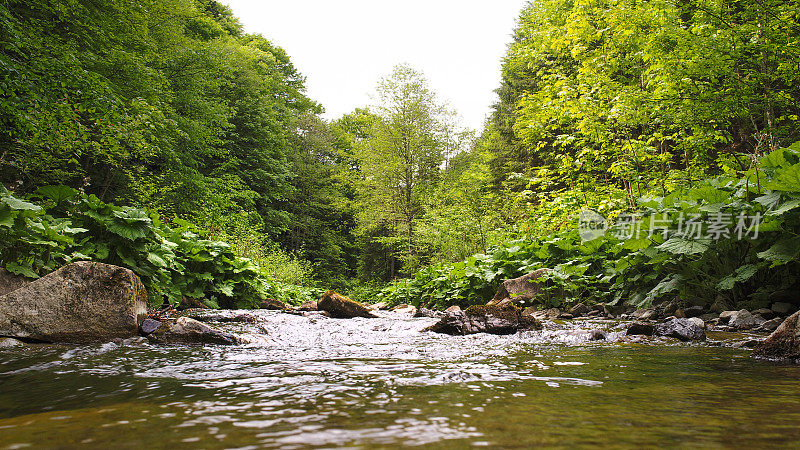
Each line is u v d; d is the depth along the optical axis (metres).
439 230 17.14
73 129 8.30
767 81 7.71
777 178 4.10
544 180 11.16
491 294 8.91
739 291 5.02
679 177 8.42
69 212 5.44
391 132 25.50
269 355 2.72
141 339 3.41
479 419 1.20
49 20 10.80
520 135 15.57
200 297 8.12
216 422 1.19
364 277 31.20
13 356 2.65
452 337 3.82
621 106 8.71
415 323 5.48
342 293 30.67
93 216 5.38
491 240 13.51
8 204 3.74
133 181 13.86
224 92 26.59
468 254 14.12
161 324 3.53
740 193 4.91
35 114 7.51
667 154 9.03
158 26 15.72
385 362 2.42
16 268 3.78
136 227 5.59
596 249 7.25
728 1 7.53
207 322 5.24
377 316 7.27
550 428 1.10
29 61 7.84
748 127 9.20
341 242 34.69
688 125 8.21
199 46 19.77
